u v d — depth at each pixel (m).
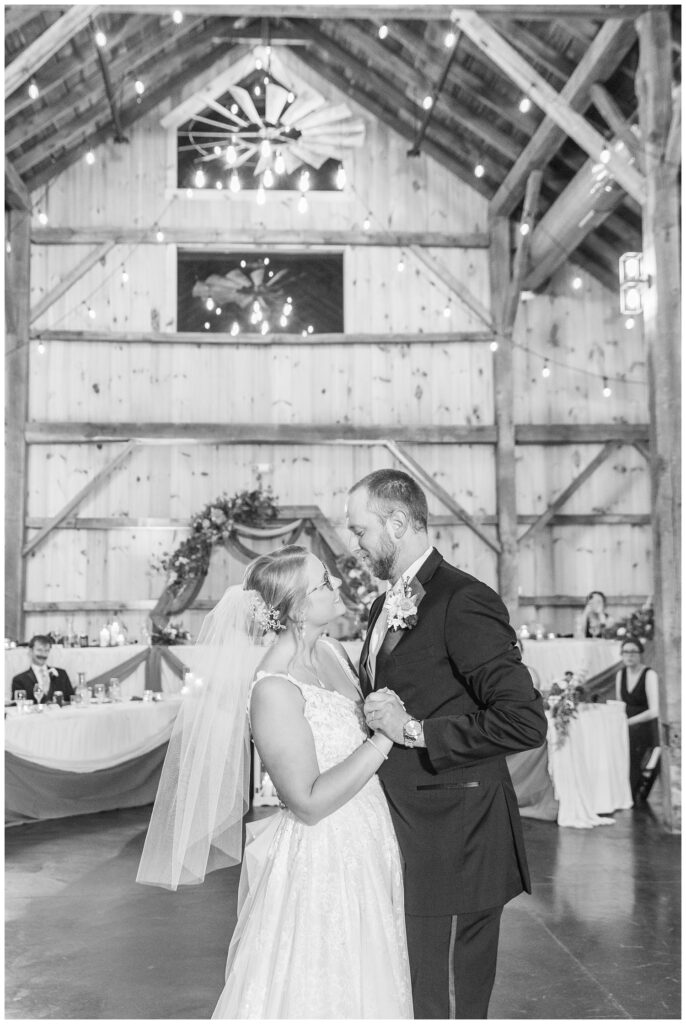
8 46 7.37
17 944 3.77
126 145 9.73
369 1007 2.06
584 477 9.80
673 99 5.80
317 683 2.20
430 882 2.16
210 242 9.70
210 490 9.64
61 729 6.13
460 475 9.77
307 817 2.01
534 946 3.72
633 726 6.57
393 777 2.23
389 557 2.32
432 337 9.76
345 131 9.70
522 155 8.69
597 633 8.82
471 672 2.13
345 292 9.84
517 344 9.89
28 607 9.30
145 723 6.68
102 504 9.53
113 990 3.28
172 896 4.44
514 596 9.50
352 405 9.76
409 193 9.91
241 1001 2.07
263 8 6.25
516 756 6.00
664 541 5.72
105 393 9.59
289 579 2.18
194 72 9.66
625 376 9.91
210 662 2.37
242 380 9.73
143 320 9.65
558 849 5.22
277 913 2.11
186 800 2.31
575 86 7.04
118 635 8.61
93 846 5.37
